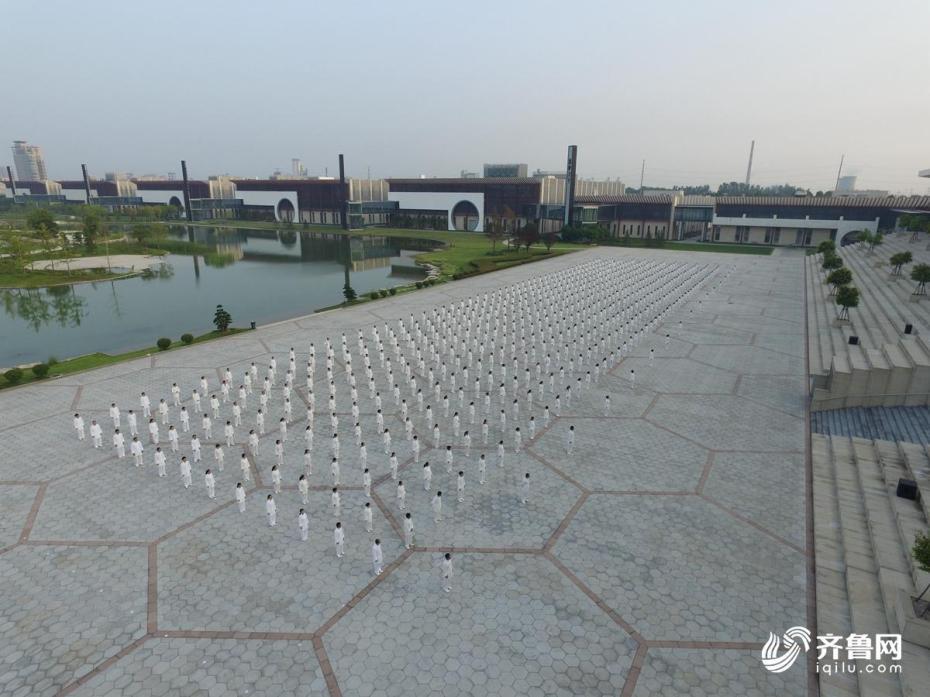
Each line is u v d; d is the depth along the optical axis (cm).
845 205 9875
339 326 4472
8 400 2894
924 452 2100
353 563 1669
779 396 2989
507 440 2475
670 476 2159
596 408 2842
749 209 10794
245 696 1233
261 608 1488
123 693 1237
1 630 1402
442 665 1316
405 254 10081
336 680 1275
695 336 4212
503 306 5131
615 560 1678
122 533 1798
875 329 3744
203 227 15725
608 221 12469
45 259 8731
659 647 1366
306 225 15325
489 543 1761
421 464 2255
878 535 1664
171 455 2311
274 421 2652
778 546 1738
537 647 1366
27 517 1875
